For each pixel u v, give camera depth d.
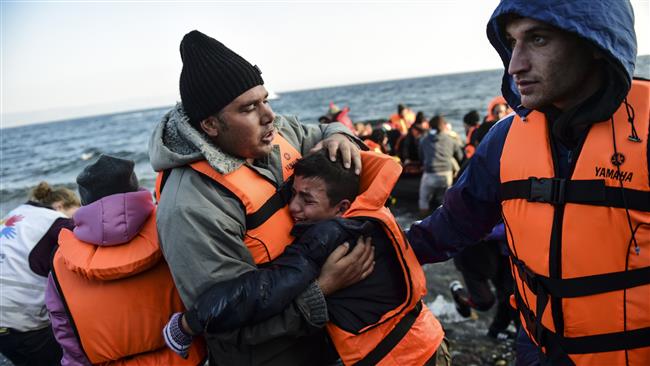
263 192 1.67
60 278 1.83
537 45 1.22
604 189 1.26
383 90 109.12
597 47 1.12
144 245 1.77
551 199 1.36
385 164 1.72
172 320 1.63
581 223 1.30
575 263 1.33
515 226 1.50
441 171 7.94
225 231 1.54
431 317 1.76
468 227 1.80
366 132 10.11
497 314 3.99
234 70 1.54
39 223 2.96
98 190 1.99
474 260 3.54
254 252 1.64
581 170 1.30
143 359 1.83
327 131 2.08
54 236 2.94
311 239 1.56
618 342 1.32
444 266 5.80
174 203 1.55
